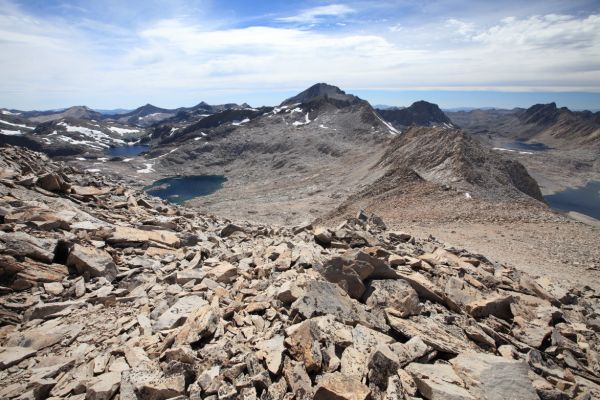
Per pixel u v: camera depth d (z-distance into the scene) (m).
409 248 18.59
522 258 29.06
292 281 11.55
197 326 8.86
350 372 7.64
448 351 8.88
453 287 12.98
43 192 19.64
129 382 7.06
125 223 19.41
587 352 10.63
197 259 14.89
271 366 7.54
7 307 10.38
